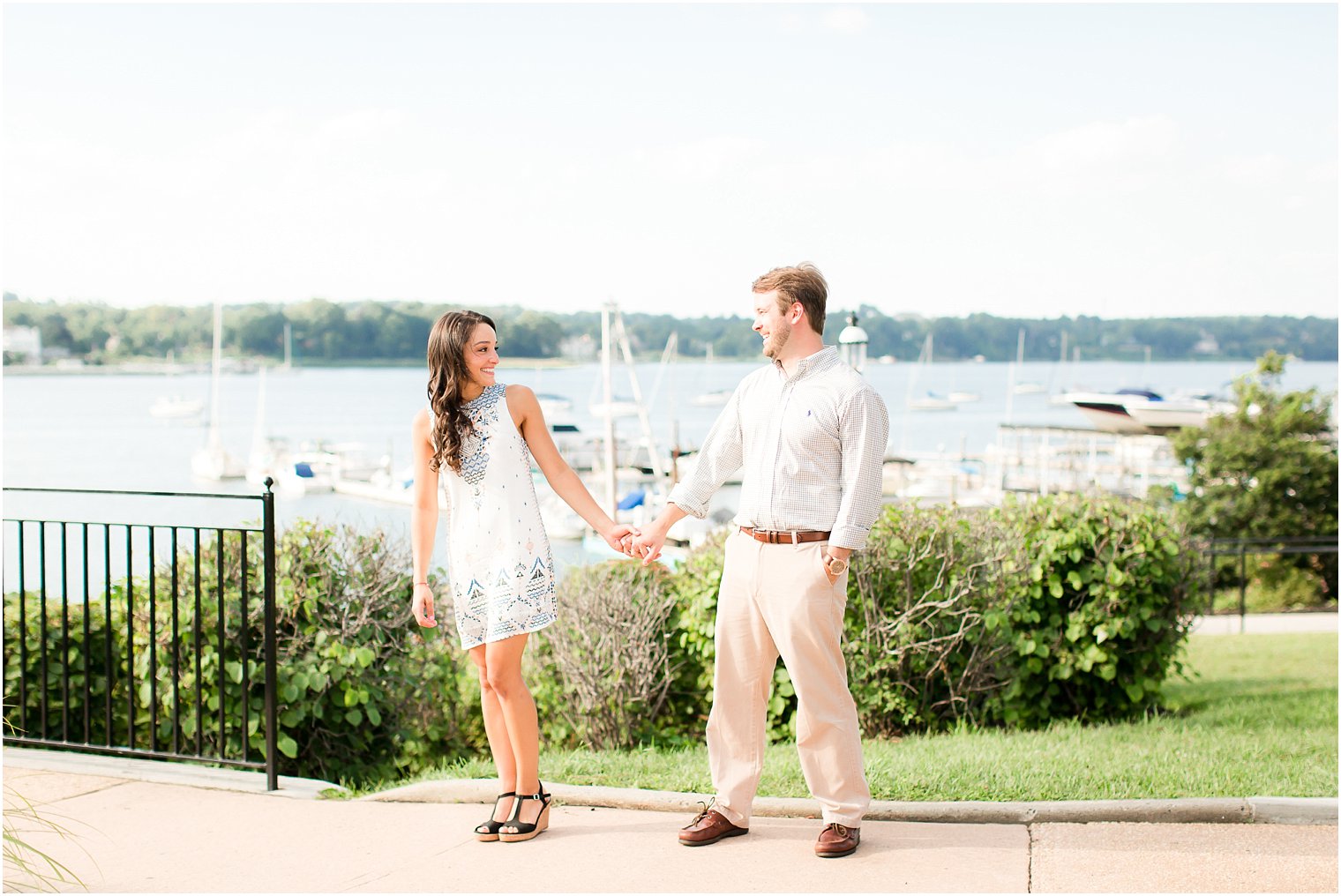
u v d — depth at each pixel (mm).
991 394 113938
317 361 126688
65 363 117375
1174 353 128625
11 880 3453
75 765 4812
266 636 4488
